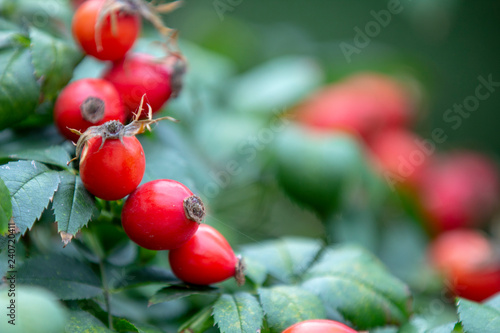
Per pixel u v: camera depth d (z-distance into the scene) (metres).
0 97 0.37
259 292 0.37
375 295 0.38
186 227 0.35
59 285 0.36
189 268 0.36
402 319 0.38
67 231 0.34
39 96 0.37
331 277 0.38
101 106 0.36
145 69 0.38
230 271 0.36
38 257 0.36
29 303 0.32
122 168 0.35
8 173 0.35
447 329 0.36
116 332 0.35
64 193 0.35
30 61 0.37
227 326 0.35
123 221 0.35
